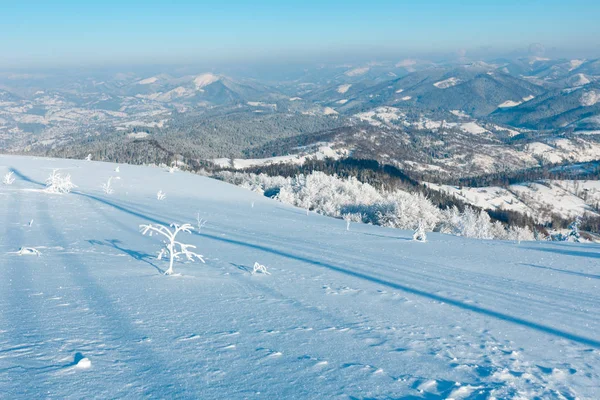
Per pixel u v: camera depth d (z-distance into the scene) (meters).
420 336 5.71
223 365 4.06
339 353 4.69
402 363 4.51
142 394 3.28
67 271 8.48
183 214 24.44
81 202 23.97
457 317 7.12
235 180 89.50
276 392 3.49
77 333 4.69
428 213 53.41
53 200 23.45
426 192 136.50
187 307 6.31
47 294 6.48
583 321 7.36
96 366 3.78
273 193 74.88
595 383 4.34
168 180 45.38
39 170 39.47
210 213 26.98
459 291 9.56
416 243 21.11
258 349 4.62
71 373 3.57
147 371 3.77
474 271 13.06
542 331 6.54
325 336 5.34
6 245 11.23
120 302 6.29
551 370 4.66
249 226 22.72
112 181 39.06
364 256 14.89
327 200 64.31
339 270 11.52
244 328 5.43
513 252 19.03
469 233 46.53
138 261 10.40
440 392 3.72
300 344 4.92
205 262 11.24
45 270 8.43
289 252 14.62
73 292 6.72
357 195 68.38
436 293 9.17
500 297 9.16
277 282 9.09
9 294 6.33
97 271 8.67
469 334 6.06
